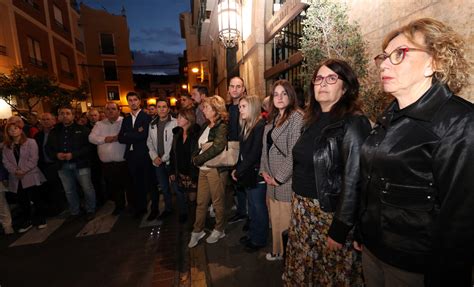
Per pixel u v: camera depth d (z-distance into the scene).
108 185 5.21
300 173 1.74
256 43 6.79
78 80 17.95
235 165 3.00
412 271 1.00
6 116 9.43
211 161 2.93
